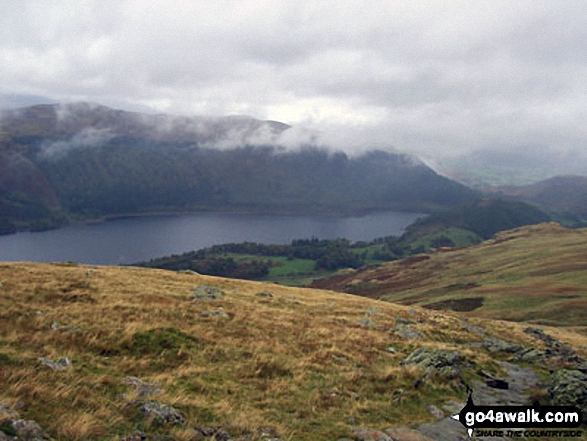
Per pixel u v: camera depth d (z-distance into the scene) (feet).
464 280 558.97
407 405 57.98
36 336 61.46
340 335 94.99
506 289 422.41
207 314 93.86
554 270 483.10
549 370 87.92
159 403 44.16
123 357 60.90
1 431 32.48
